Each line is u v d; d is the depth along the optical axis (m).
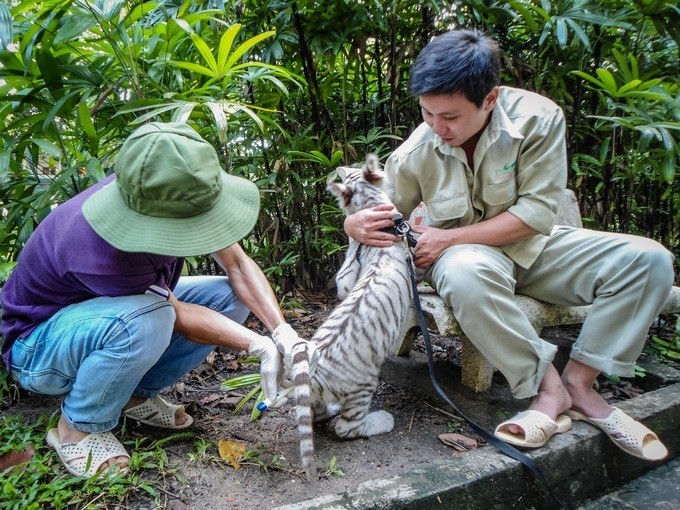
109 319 1.73
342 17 3.28
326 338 2.07
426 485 1.71
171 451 2.04
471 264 2.05
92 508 1.66
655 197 3.86
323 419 2.26
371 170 2.52
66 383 1.89
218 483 1.86
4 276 2.35
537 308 2.39
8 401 2.40
